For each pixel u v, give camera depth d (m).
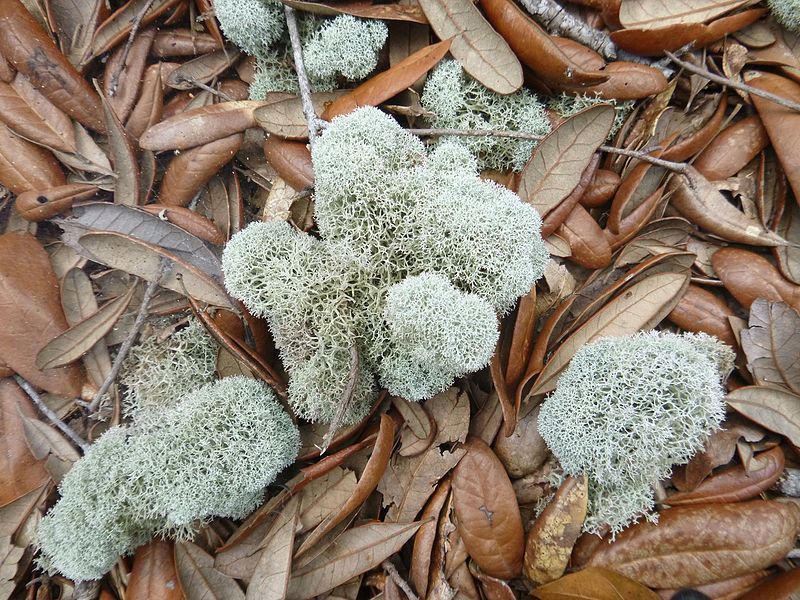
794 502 0.27
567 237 0.30
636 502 0.26
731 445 0.27
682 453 0.26
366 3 0.30
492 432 0.29
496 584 0.27
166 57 0.32
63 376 0.29
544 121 0.30
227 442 0.27
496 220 0.27
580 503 0.26
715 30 0.29
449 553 0.27
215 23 0.31
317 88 0.31
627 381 0.26
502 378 0.28
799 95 0.29
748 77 0.30
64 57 0.30
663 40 0.29
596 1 0.30
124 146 0.30
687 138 0.29
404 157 0.29
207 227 0.30
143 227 0.30
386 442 0.27
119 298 0.30
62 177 0.30
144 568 0.27
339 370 0.27
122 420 0.30
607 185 0.30
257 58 0.32
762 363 0.28
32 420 0.29
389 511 0.28
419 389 0.27
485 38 0.29
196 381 0.30
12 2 0.29
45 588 0.28
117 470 0.26
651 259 0.29
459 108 0.30
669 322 0.30
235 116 0.30
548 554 0.26
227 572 0.27
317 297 0.27
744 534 0.25
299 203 0.30
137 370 0.30
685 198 0.30
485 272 0.27
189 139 0.30
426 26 0.30
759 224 0.29
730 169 0.30
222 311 0.29
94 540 0.26
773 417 0.27
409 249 0.28
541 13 0.30
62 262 0.30
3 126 0.29
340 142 0.27
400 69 0.29
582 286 0.30
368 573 0.28
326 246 0.28
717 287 0.30
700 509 0.26
